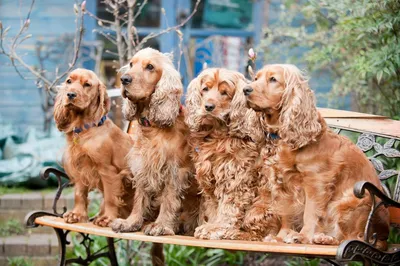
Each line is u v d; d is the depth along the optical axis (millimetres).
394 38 5172
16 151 8016
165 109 4160
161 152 4207
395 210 4262
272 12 8930
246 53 8711
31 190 7766
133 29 5535
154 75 4203
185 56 8531
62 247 4914
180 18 9109
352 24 5250
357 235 3842
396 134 4480
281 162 3879
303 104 3756
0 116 9133
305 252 3561
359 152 3965
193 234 4500
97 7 9141
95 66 8969
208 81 4133
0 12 9047
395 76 5457
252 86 3832
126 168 4574
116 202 4535
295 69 3838
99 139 4465
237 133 4133
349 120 4672
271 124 3947
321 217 3814
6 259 6598
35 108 9117
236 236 4090
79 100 4375
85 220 4664
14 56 5492
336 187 3846
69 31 9109
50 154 7906
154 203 4426
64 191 7656
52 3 9078
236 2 8992
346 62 6324
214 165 4184
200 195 4484
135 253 6094
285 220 3996
